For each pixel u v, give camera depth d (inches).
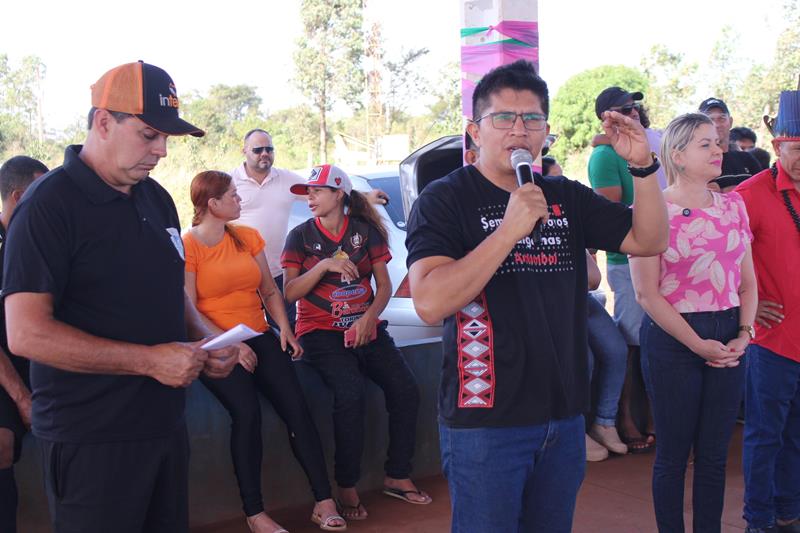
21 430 127.4
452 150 203.0
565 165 1146.7
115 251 92.7
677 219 127.8
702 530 132.2
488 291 89.7
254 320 159.0
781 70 1044.5
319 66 1440.7
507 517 90.7
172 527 101.2
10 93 1427.2
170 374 91.6
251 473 151.8
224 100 1620.3
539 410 89.6
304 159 1450.5
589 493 178.1
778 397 143.9
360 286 169.2
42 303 87.7
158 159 94.3
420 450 186.9
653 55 1236.5
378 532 157.8
